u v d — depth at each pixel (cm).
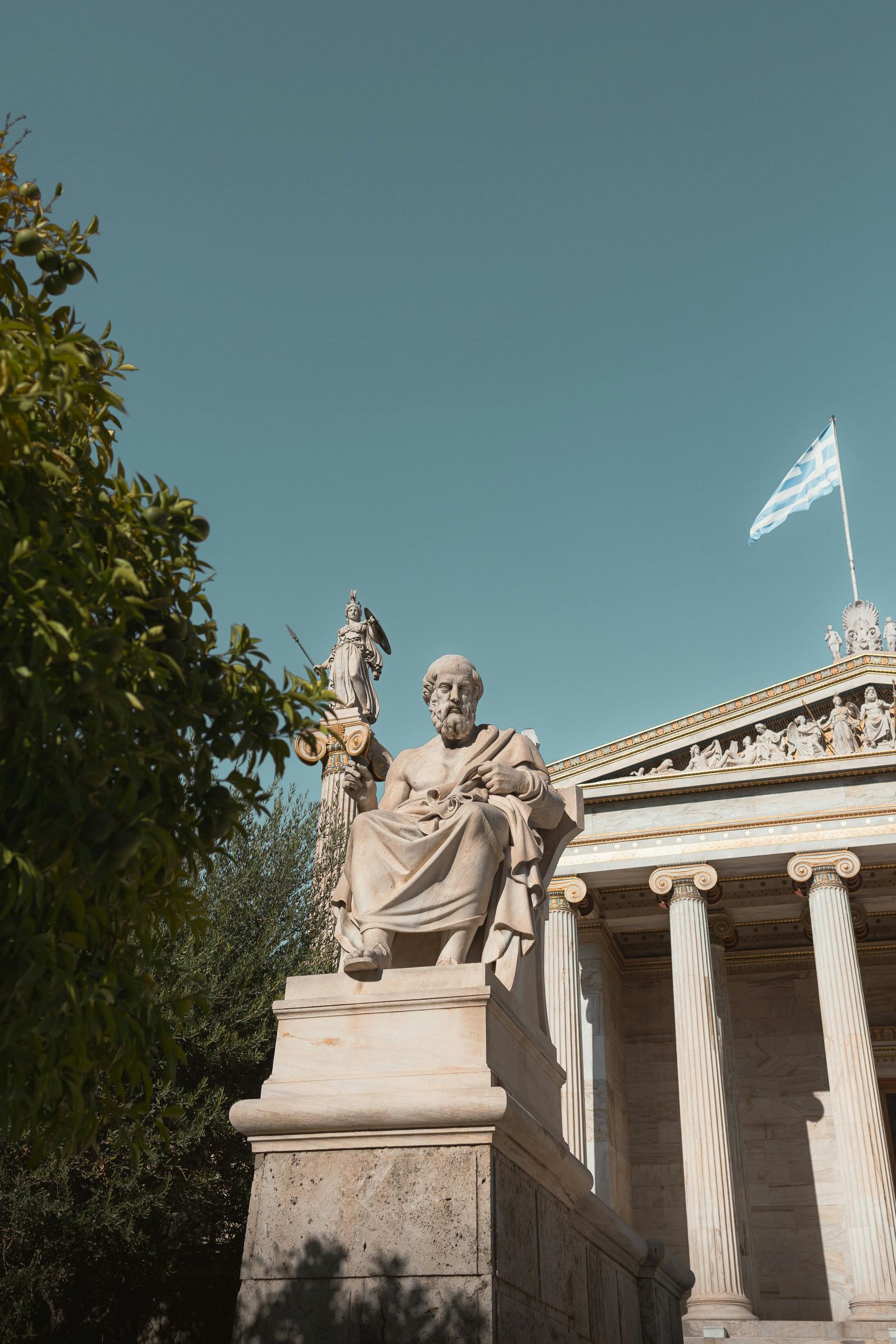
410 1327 592
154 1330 1756
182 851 551
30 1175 1537
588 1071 4056
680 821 3941
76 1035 498
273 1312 617
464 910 771
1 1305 1523
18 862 442
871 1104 3362
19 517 476
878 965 4525
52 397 504
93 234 648
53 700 452
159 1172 1677
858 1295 3133
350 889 802
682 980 3688
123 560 490
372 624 2223
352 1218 630
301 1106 657
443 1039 679
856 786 3841
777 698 4106
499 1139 643
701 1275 3238
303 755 1838
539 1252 688
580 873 3925
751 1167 4269
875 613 4353
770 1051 4456
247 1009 1825
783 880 4122
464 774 879
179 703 541
